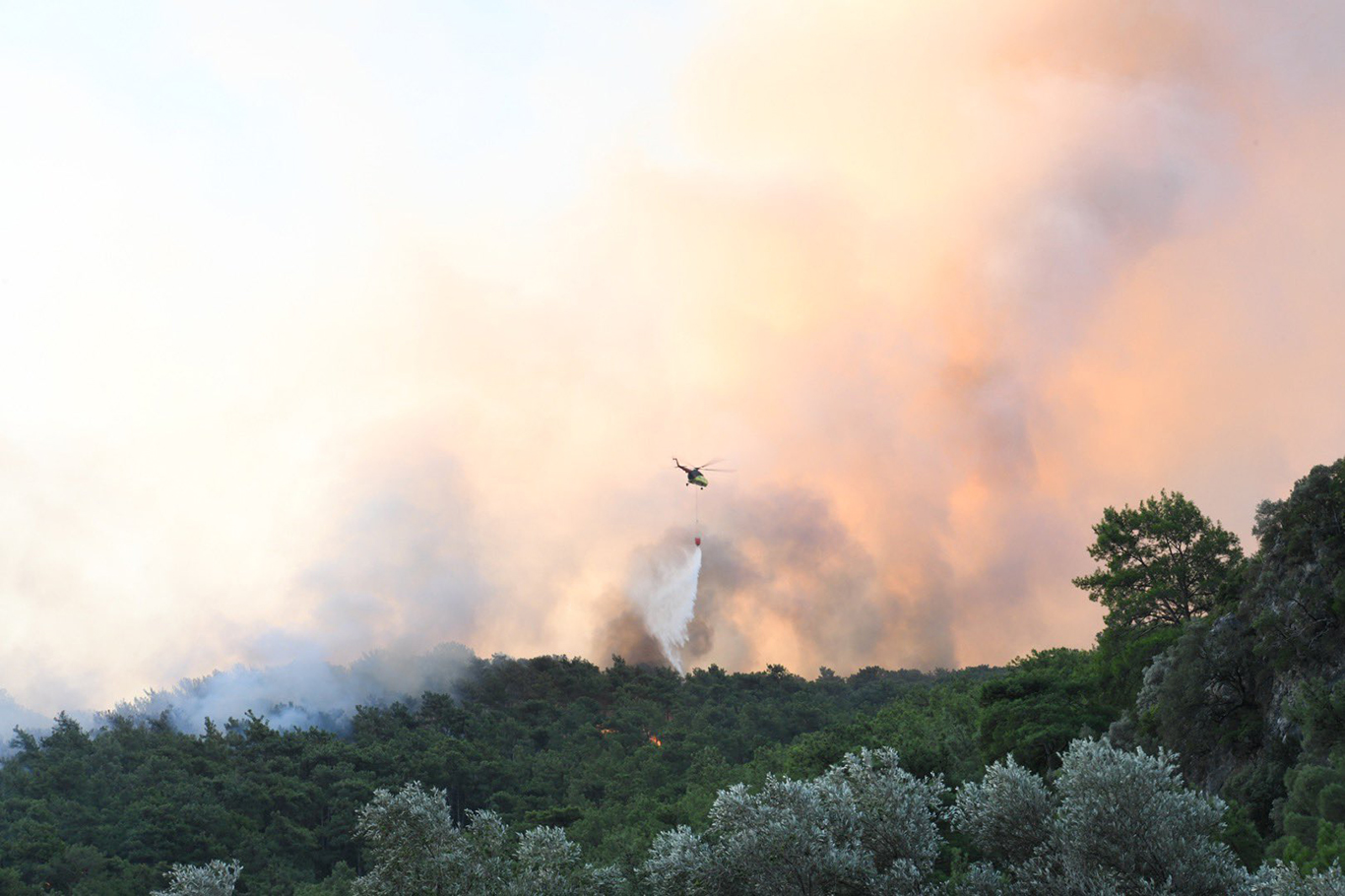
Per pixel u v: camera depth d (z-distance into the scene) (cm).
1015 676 8500
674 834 3619
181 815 14575
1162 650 7669
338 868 14588
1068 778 3359
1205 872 3098
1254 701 6019
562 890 3834
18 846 12850
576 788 16875
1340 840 3778
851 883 3378
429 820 3781
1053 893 3200
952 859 5181
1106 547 8875
